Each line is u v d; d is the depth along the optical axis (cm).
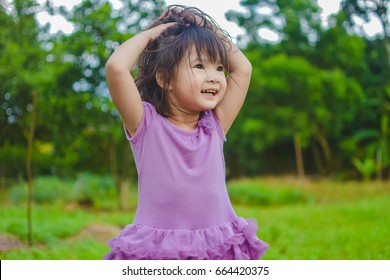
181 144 255
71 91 1081
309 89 1666
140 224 253
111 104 1091
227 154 2031
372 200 1191
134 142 260
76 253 606
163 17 283
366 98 1770
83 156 1288
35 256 592
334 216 973
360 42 1747
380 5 1648
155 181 253
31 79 896
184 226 249
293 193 1464
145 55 273
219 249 248
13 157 1364
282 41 1881
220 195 260
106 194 1451
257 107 1756
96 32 1016
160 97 266
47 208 1184
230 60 285
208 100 257
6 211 1065
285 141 1939
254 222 261
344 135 1891
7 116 948
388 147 1647
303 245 686
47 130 1103
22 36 938
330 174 1828
